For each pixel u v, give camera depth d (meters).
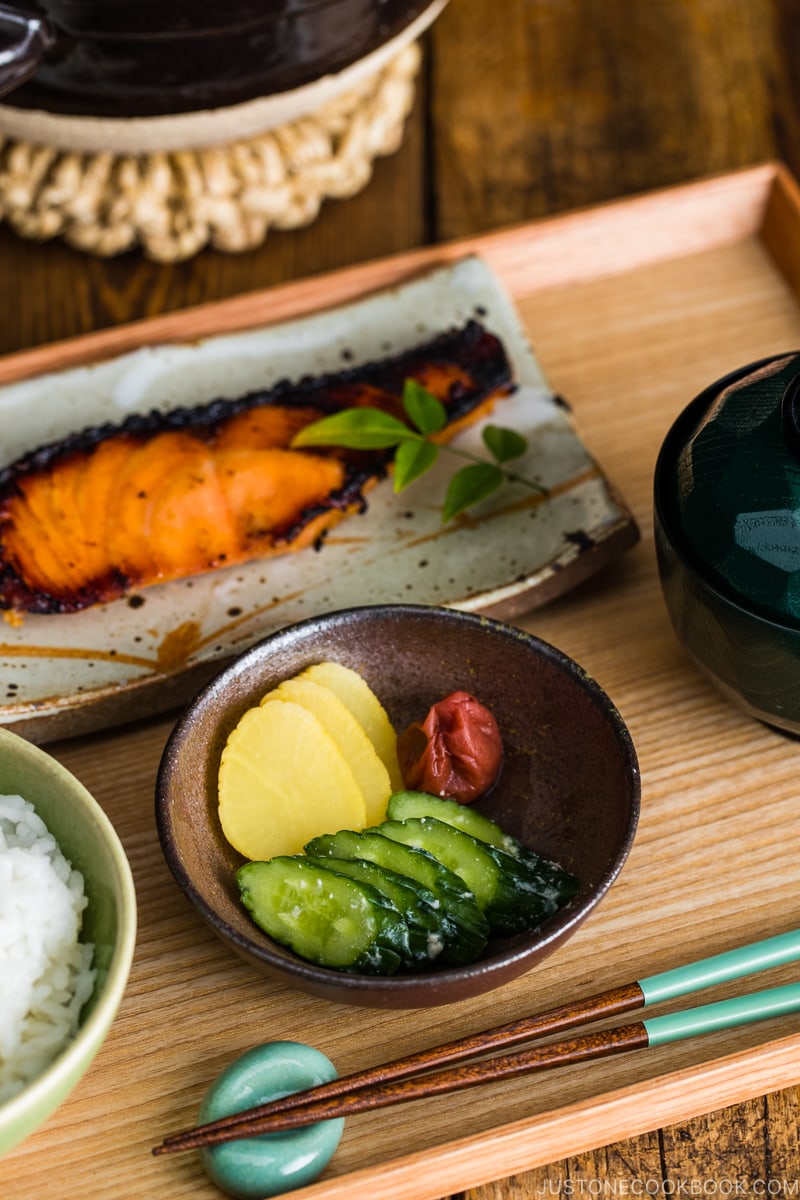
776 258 0.92
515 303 0.92
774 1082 0.68
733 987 0.70
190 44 0.80
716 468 0.71
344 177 0.95
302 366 0.86
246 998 0.70
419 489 0.82
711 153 1.00
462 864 0.69
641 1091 0.67
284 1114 0.65
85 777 0.76
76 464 0.79
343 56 0.84
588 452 0.82
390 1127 0.67
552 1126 0.66
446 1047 0.67
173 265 0.95
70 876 0.68
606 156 1.00
